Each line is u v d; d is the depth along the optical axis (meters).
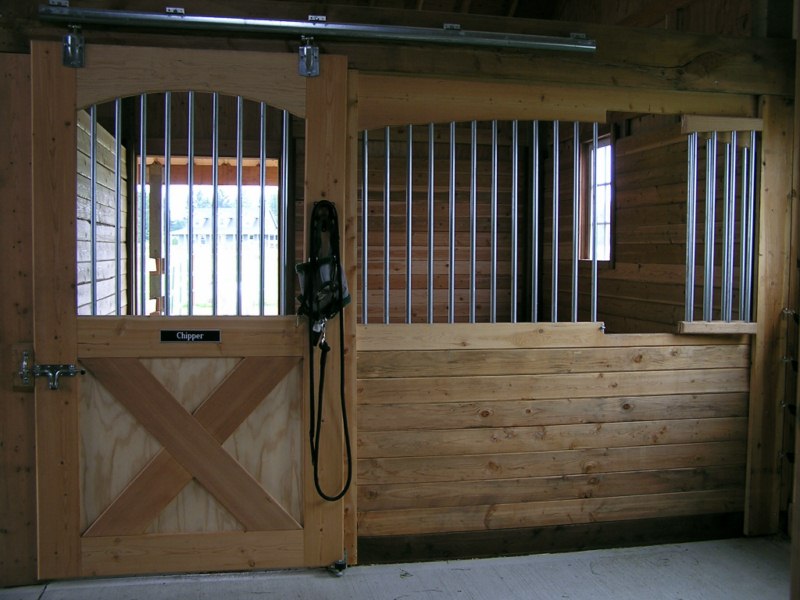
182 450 2.72
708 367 3.24
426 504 2.99
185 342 2.70
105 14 2.61
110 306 3.95
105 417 2.68
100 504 2.69
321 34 2.76
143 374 2.69
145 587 2.76
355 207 2.83
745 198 3.24
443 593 2.74
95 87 2.62
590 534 3.16
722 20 3.59
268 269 6.13
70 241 2.63
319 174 2.75
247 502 2.76
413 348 2.95
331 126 2.75
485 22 2.93
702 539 3.28
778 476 3.33
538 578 2.88
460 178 5.65
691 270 3.21
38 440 2.64
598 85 3.04
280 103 2.72
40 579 2.72
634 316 4.30
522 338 3.04
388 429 2.94
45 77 2.58
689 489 3.25
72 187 2.62
